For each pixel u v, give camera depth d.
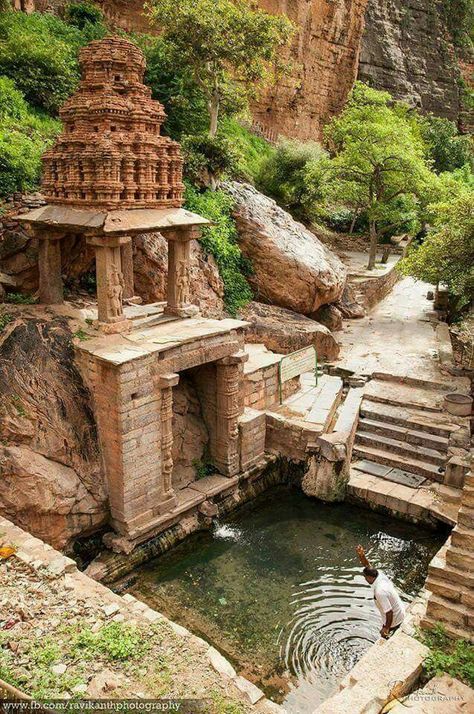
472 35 64.94
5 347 11.82
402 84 55.38
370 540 13.51
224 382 14.03
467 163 47.91
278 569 12.27
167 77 23.61
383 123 29.38
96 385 11.91
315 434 15.13
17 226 14.80
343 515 14.57
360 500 14.88
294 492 15.66
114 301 12.73
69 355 12.26
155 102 13.34
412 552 13.09
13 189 15.45
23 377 11.54
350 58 41.94
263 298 21.95
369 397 18.52
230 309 20.14
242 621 10.68
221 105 23.86
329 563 12.54
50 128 18.83
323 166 29.53
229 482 14.34
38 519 11.16
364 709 6.78
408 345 23.25
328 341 21.16
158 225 12.62
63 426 11.63
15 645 7.68
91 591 9.08
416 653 7.56
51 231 13.54
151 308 14.82
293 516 14.48
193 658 7.92
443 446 15.99
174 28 20.88
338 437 15.02
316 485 15.06
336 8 37.94
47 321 12.77
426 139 47.75
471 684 7.17
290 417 16.08
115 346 12.05
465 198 19.20
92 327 12.98
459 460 14.68
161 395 12.29
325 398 17.61
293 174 30.59
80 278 16.38
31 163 16.05
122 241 12.18
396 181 29.25
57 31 23.97
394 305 29.86
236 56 21.62
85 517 11.88
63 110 12.87
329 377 19.56
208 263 19.48
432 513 13.77
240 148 30.17
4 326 12.42
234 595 11.39
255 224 21.33
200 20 20.33
